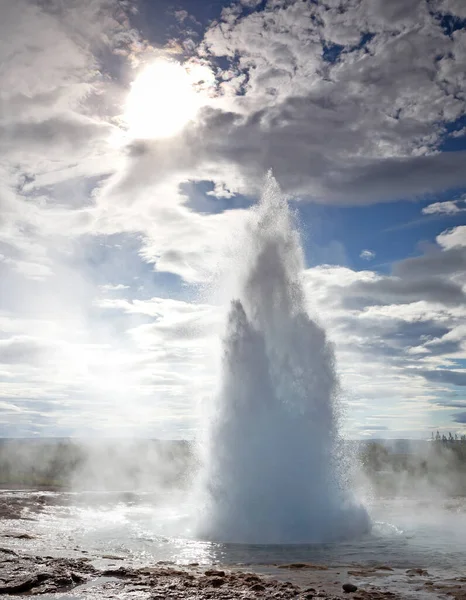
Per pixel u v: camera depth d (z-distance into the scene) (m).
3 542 15.02
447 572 11.78
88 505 24.83
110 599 8.86
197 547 14.98
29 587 9.59
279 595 9.16
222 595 9.13
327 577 11.13
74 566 11.24
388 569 12.07
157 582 10.05
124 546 14.96
